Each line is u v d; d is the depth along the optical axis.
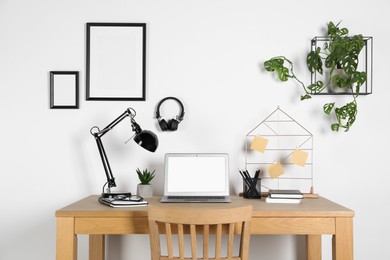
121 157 2.82
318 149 2.81
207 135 2.82
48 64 2.83
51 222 2.81
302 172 2.81
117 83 2.82
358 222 2.80
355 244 2.80
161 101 2.79
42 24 2.84
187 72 2.83
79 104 2.83
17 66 2.83
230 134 2.82
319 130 2.81
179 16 2.84
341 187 2.80
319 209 2.19
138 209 2.20
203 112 2.82
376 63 2.82
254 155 2.82
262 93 2.82
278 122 2.82
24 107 2.82
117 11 2.84
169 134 2.82
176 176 2.57
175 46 2.83
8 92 2.82
